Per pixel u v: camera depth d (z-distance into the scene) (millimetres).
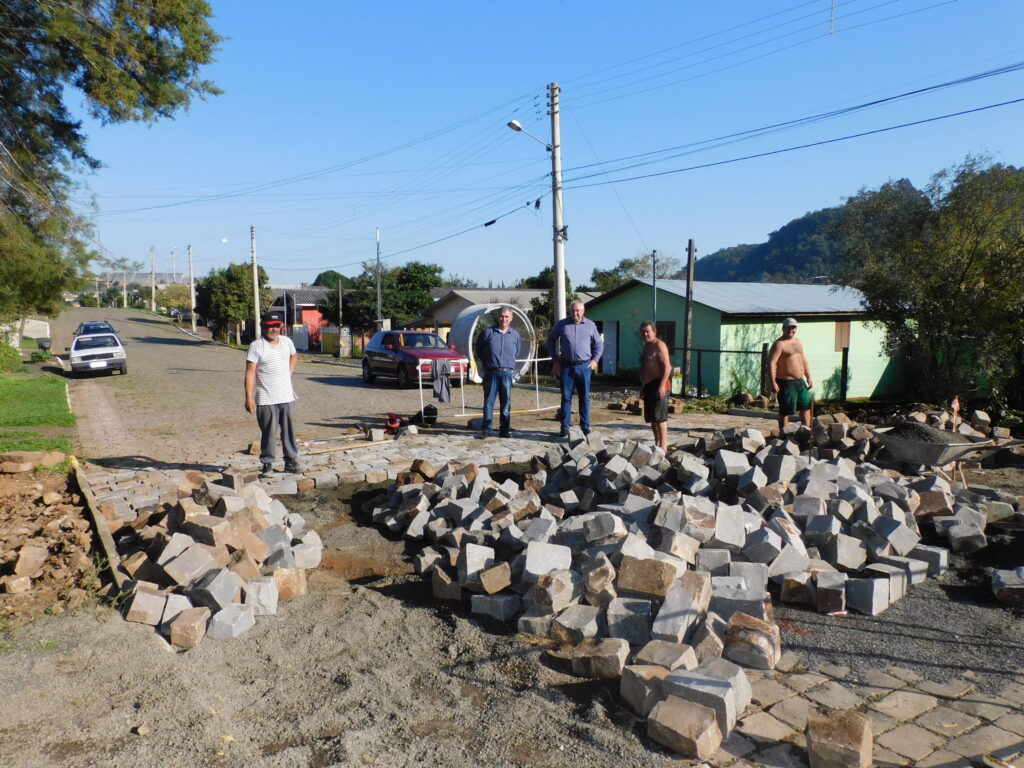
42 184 14523
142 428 12336
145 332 53938
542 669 3918
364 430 11578
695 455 7996
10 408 14648
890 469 7645
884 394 21906
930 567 5121
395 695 3664
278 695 3656
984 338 12805
